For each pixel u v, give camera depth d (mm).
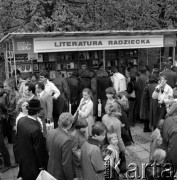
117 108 5508
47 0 12891
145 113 7828
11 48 9641
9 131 7246
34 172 4223
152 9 14922
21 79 8586
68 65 11523
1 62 16469
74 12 14328
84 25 13867
